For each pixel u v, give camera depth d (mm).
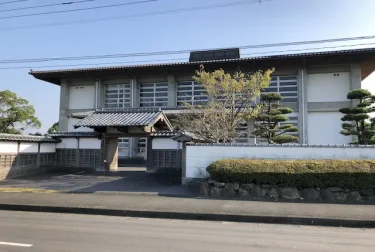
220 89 16703
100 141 18531
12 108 26578
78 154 18828
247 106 17016
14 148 16375
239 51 27797
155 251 5102
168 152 17234
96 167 18438
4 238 5871
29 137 17172
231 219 8055
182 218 8328
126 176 16125
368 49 21391
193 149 12406
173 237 6113
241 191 10562
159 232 6566
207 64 24141
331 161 10391
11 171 16109
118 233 6406
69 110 28797
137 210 8617
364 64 23859
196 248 5312
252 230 6895
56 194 11156
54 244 5457
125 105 27859
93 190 11961
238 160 11070
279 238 6133
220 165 10812
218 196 10625
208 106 16969
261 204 9281
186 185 12344
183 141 12648
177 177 15609
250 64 23766
